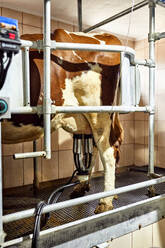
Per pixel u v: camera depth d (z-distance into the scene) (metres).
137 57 3.06
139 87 1.45
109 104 1.49
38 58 1.22
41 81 1.22
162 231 1.55
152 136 1.67
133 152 3.13
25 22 2.17
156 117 2.84
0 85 0.84
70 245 1.04
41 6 2.07
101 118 1.51
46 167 2.36
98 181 2.34
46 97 0.99
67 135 2.50
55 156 2.42
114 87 1.50
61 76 1.31
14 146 2.13
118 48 1.16
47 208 0.94
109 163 1.53
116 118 1.66
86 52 1.41
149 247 1.48
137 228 1.31
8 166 2.11
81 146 1.76
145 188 2.08
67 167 2.52
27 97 0.98
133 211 1.30
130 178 2.46
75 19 2.39
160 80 2.78
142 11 2.15
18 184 2.18
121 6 2.09
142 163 3.04
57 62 1.29
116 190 1.17
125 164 3.06
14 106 0.97
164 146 2.77
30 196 1.89
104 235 1.17
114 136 1.61
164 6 1.69
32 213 0.93
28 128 1.26
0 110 0.81
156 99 2.84
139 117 3.05
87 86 1.41
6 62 0.83
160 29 2.66
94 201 1.75
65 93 1.34
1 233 0.86
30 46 0.97
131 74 1.42
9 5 2.03
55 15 2.29
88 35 1.54
